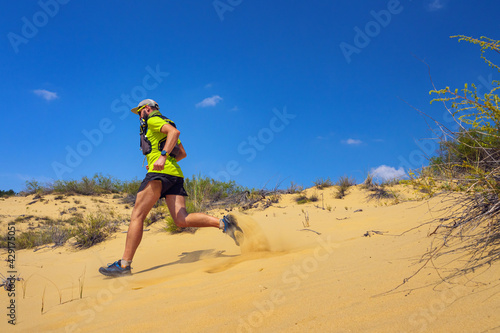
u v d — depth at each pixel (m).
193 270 3.48
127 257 3.85
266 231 4.79
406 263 2.41
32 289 3.56
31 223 10.23
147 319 2.10
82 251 6.25
